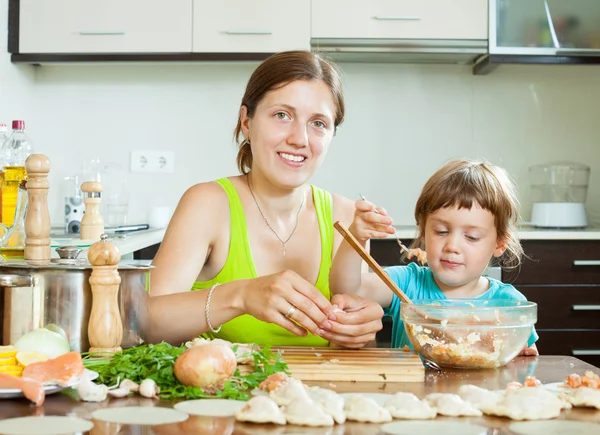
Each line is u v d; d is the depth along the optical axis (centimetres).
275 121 153
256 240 167
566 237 318
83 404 93
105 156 370
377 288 172
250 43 337
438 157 371
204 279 170
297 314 125
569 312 320
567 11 336
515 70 370
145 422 85
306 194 175
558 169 361
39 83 368
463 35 336
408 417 88
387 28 336
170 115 370
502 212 167
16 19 338
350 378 109
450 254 166
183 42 338
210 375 97
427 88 370
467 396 93
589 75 370
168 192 371
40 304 112
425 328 118
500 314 117
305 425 84
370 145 371
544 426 85
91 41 338
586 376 105
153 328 131
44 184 127
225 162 371
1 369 99
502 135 371
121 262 125
